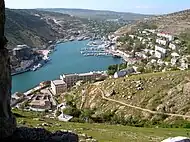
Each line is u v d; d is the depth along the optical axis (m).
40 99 171.38
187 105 111.56
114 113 121.31
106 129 56.41
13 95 174.62
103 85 151.75
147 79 140.25
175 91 121.44
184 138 22.38
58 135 27.62
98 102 139.12
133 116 114.75
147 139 45.31
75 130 46.78
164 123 101.75
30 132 27.62
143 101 124.50
